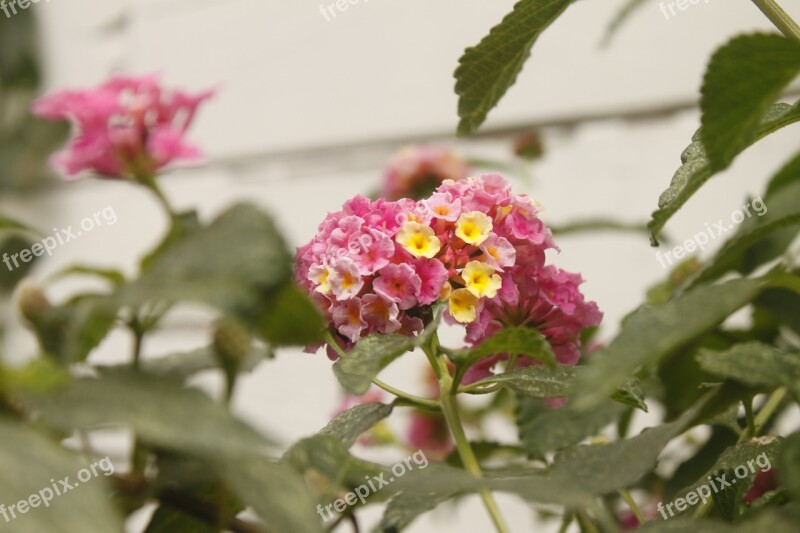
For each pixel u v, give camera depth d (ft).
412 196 1.65
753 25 1.70
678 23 1.78
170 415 0.75
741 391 0.86
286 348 0.84
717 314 0.79
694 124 1.78
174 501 0.82
